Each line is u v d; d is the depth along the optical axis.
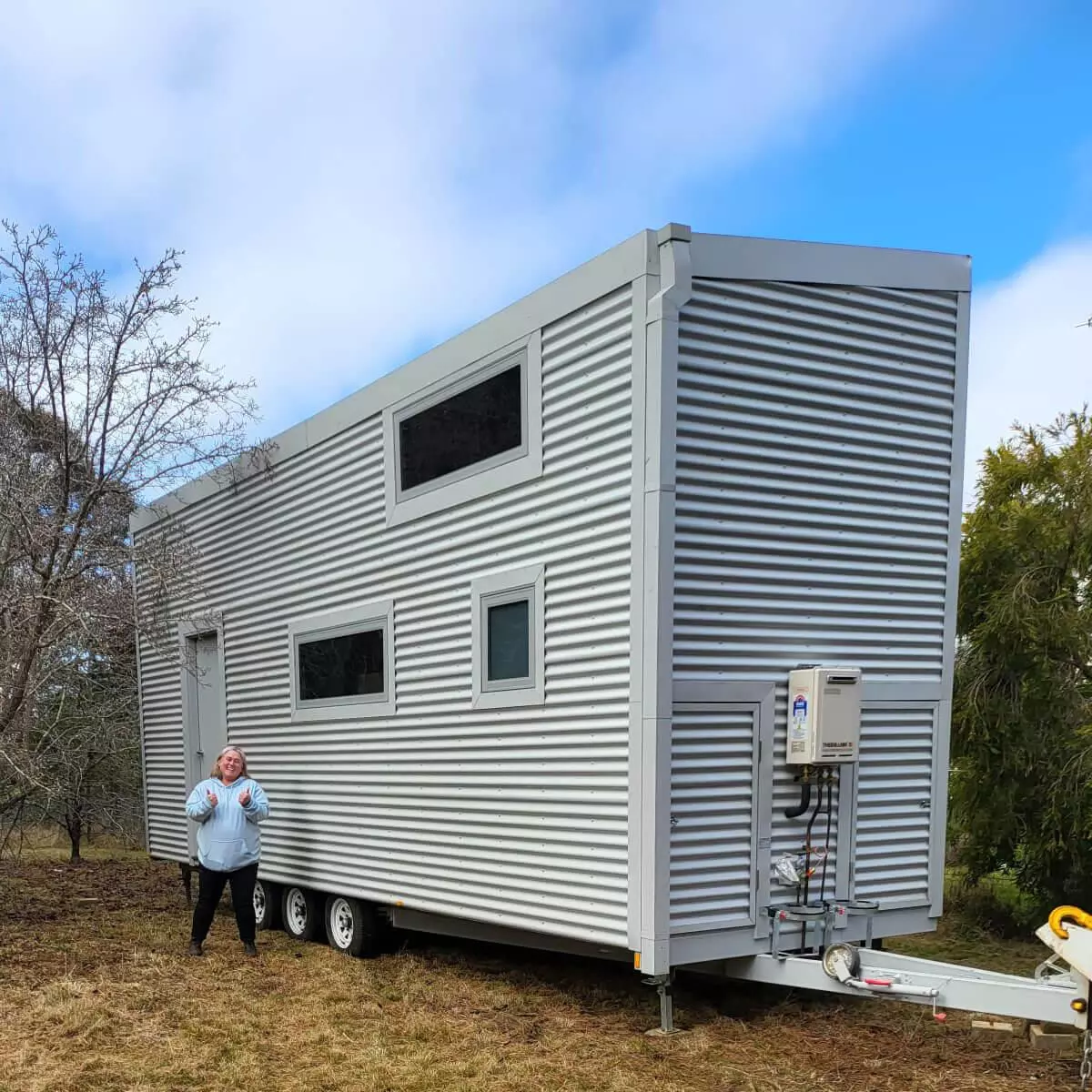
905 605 4.73
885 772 4.65
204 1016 4.89
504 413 5.03
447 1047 4.39
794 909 4.28
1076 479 6.80
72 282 8.41
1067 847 6.42
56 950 6.28
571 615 4.54
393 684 5.88
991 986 3.68
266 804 6.46
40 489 7.12
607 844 4.27
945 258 4.79
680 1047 4.21
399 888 5.76
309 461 6.84
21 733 7.31
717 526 4.24
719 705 4.23
